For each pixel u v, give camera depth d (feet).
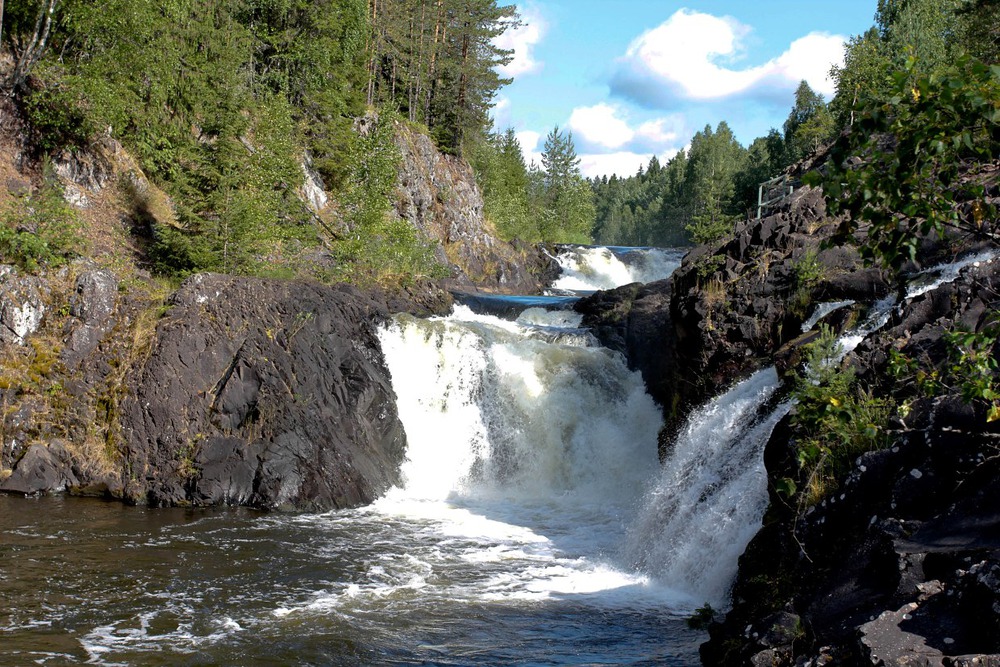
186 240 70.69
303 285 62.54
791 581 26.07
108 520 48.01
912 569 21.33
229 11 116.57
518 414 63.77
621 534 48.52
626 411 64.49
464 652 30.25
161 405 54.70
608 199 579.07
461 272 123.34
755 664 22.47
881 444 27.04
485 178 199.72
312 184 110.01
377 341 65.05
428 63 180.96
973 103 19.61
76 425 55.21
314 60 121.90
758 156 356.18
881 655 18.47
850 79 147.54
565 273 154.30
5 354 56.08
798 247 50.72
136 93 85.56
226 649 30.01
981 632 18.12
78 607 33.73
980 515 22.03
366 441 58.85
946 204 21.63
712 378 51.19
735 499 36.29
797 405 30.58
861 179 21.98
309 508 52.90
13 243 59.52
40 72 76.43
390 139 114.93
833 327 42.50
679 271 59.41
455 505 55.77
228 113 91.45
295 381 57.06
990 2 116.16
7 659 28.30
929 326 31.37
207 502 52.85
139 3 81.35
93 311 58.34
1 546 41.60
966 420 25.30
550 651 30.32
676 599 36.11
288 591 36.83
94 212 74.90
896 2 197.16
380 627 32.71
